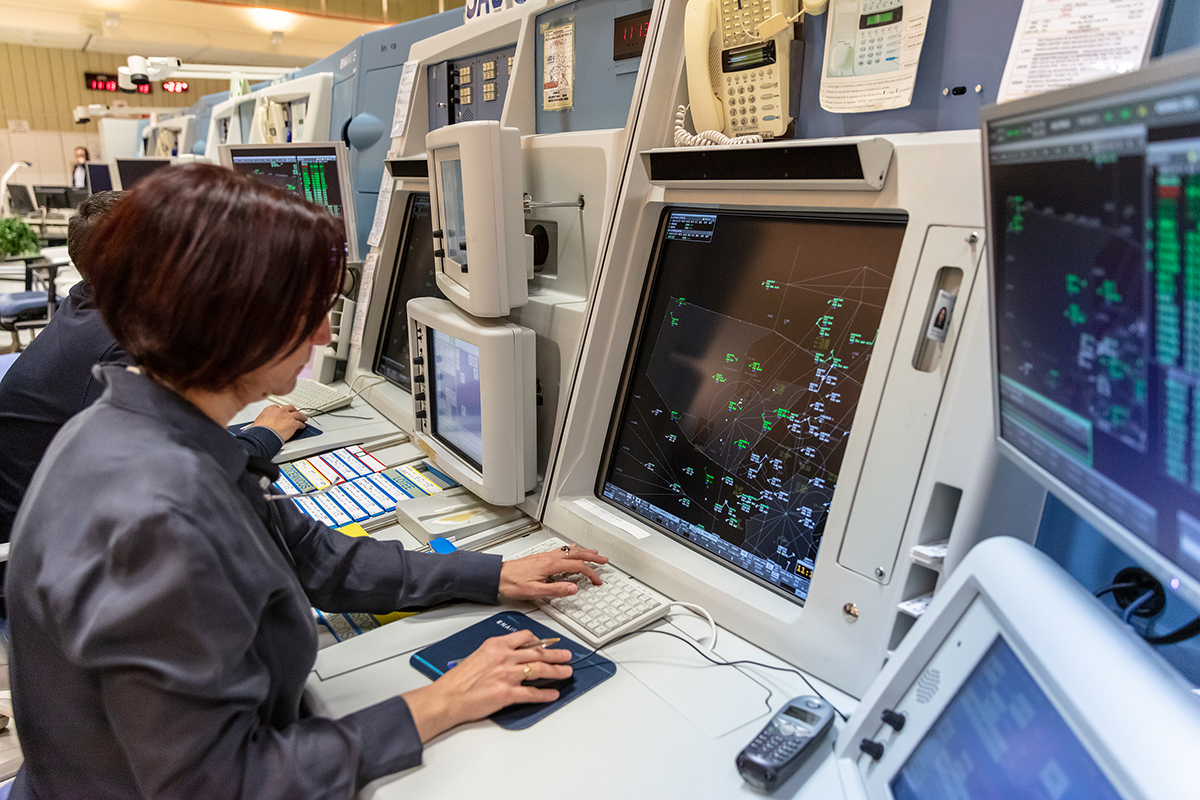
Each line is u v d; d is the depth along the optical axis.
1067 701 0.56
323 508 1.53
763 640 1.03
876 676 0.90
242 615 0.70
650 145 1.33
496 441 1.38
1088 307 0.58
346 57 3.00
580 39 1.63
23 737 0.79
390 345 2.32
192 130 6.22
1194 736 0.48
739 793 0.78
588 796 0.78
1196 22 0.79
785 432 1.11
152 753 0.66
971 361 0.84
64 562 0.66
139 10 8.98
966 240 0.86
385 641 1.07
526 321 1.56
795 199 1.08
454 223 1.53
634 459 1.36
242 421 2.00
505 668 0.91
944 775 0.67
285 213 0.72
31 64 11.22
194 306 0.69
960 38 0.98
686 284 1.31
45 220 7.54
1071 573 1.01
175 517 0.66
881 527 0.92
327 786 0.75
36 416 1.60
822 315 1.09
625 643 1.05
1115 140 0.50
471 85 2.09
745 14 1.18
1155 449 0.53
